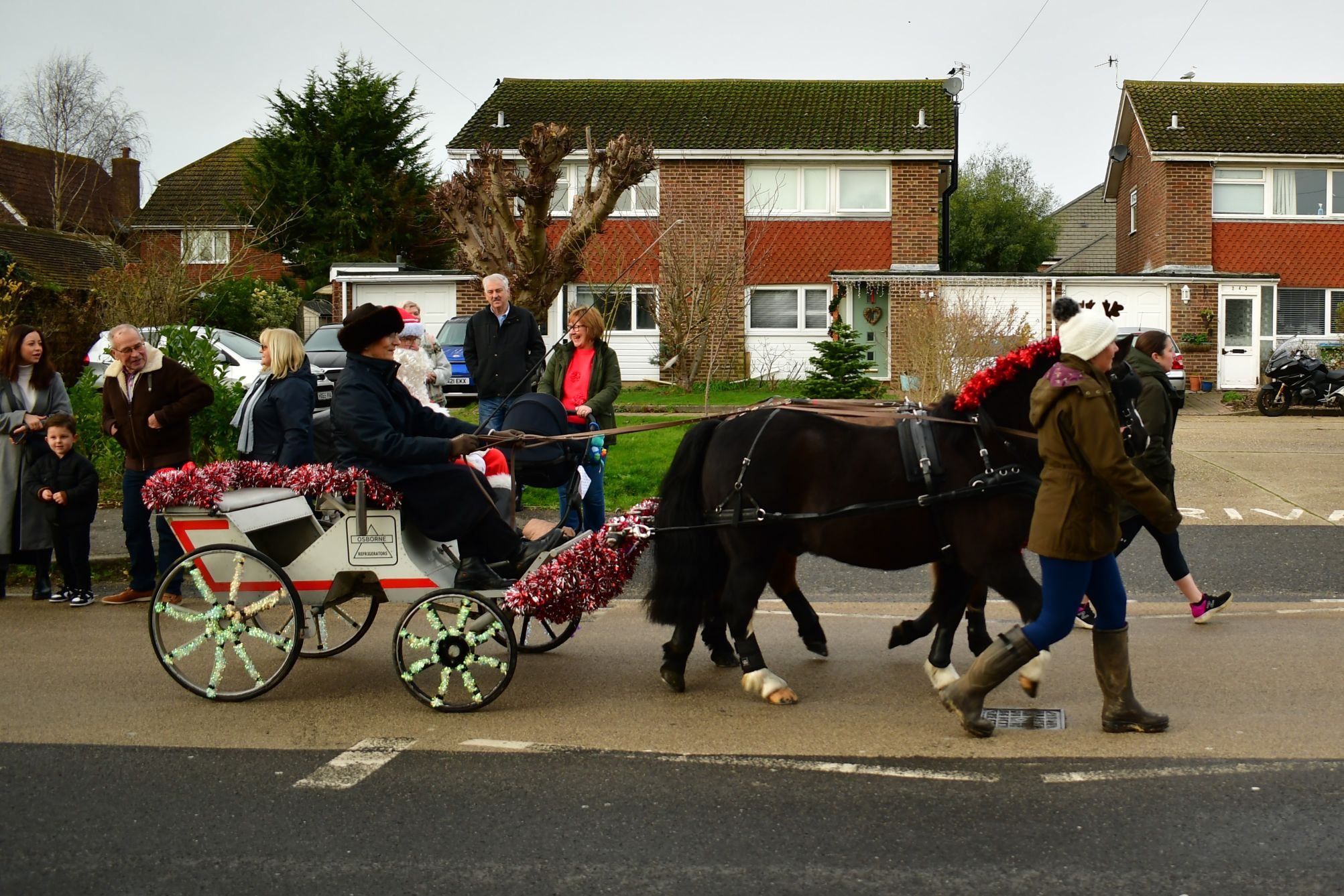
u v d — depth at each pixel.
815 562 10.83
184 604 9.06
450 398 24.94
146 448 9.06
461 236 14.15
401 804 4.98
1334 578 9.65
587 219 13.87
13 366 9.07
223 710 6.40
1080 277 29.28
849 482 6.20
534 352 10.45
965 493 5.89
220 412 12.52
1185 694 6.43
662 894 4.09
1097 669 5.83
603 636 8.16
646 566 7.63
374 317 6.53
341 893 4.14
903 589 9.69
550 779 5.27
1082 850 4.39
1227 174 30.39
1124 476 5.23
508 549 6.70
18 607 9.12
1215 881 4.11
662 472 14.41
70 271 30.20
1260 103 32.06
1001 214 47.91
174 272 21.83
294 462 8.75
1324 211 30.41
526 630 7.60
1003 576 5.89
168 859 4.43
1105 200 36.47
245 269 29.19
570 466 7.38
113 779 5.30
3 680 6.99
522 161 27.39
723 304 27.89
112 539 11.45
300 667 7.32
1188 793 4.94
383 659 7.54
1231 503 13.14
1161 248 30.75
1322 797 4.87
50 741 5.87
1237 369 29.75
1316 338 28.94
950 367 22.73
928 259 29.66
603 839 4.58
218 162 42.47
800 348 30.08
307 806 4.96
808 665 7.25
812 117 30.86
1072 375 5.33
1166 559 8.05
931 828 4.63
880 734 5.85
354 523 6.56
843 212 29.88
